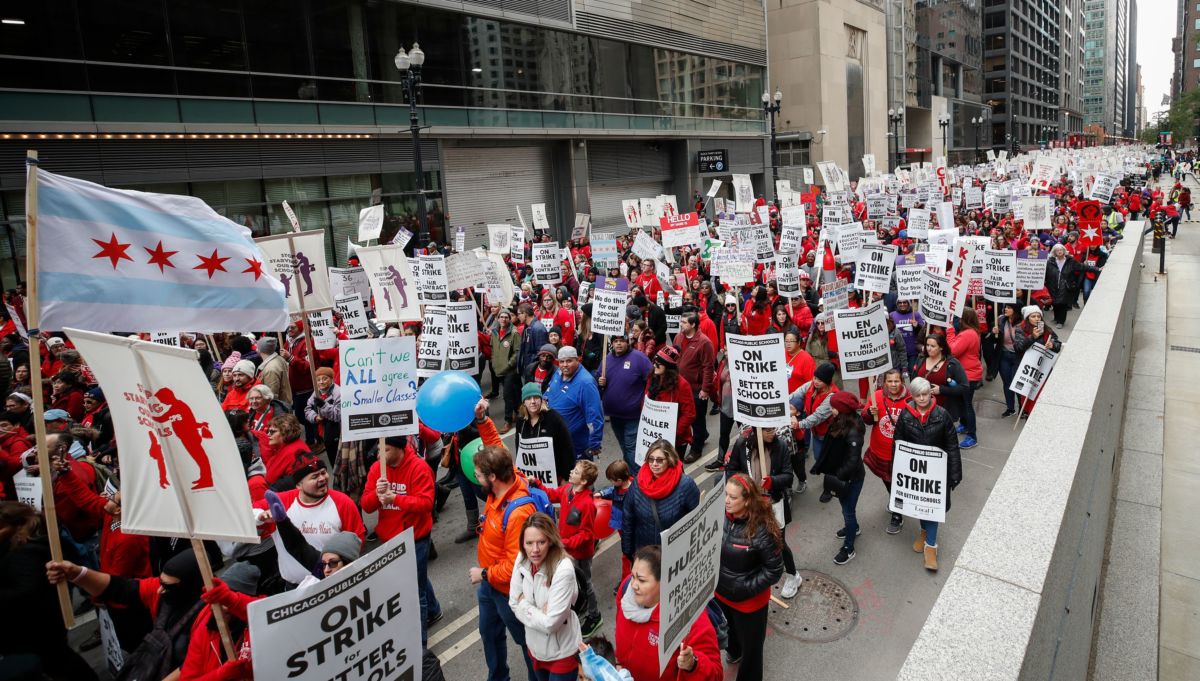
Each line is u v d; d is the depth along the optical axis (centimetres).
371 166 2552
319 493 490
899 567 647
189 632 385
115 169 1917
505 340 1086
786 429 629
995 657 282
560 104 3262
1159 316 1658
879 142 6488
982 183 3647
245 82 2172
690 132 4081
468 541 741
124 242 483
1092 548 546
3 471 642
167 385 338
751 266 1124
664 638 341
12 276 1770
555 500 560
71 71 1819
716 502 384
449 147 2911
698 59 4181
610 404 852
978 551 356
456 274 1234
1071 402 547
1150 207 3152
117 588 425
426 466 564
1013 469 439
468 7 2786
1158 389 1177
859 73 6053
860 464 635
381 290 958
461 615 610
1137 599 646
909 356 1033
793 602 598
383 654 348
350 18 2439
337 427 877
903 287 1070
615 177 3769
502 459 476
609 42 3516
